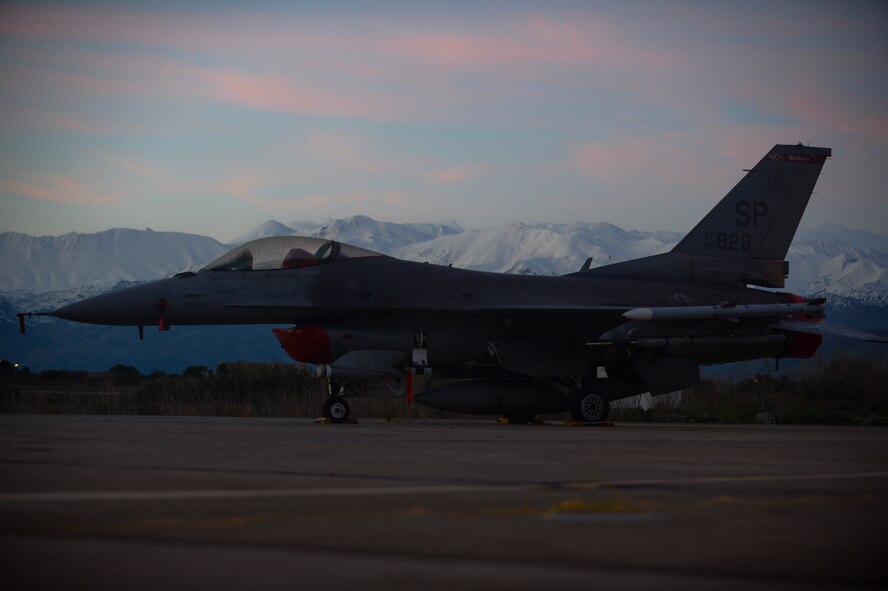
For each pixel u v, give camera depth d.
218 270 18.44
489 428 15.96
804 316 20.45
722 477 7.30
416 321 18.97
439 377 20.14
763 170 21.91
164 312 18.05
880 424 23.11
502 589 3.56
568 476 7.23
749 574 3.90
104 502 5.57
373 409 24.89
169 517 5.05
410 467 7.85
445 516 5.16
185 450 9.43
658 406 26.97
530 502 5.71
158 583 3.62
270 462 8.18
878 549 4.44
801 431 16.70
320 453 9.26
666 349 19.28
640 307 20.06
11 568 3.86
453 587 3.58
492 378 20.45
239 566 3.91
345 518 5.07
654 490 6.38
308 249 18.81
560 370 19.28
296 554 4.15
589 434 14.19
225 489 6.20
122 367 75.06
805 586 3.74
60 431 12.95
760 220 21.84
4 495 5.84
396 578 3.71
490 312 18.84
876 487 6.75
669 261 21.19
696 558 4.16
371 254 19.25
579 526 4.89
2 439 10.98
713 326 19.67
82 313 17.89
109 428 13.95
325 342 18.03
